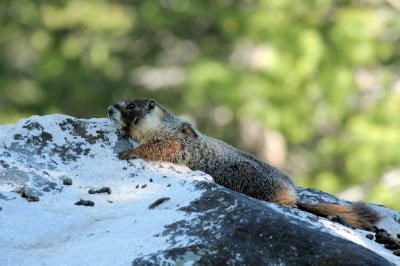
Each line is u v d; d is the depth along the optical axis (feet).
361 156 173.37
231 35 185.06
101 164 61.87
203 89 178.09
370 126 175.11
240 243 48.34
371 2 196.34
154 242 49.08
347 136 182.70
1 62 206.08
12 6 204.95
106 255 48.55
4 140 61.82
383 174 173.78
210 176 62.69
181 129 67.31
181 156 66.44
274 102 176.35
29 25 203.82
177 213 51.52
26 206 53.83
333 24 186.50
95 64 196.65
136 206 54.70
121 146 64.95
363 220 63.00
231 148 69.87
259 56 185.57
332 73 179.22
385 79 183.42
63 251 49.78
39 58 201.26
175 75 195.83
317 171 183.42
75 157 62.13
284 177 68.95
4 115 187.42
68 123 65.05
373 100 183.83
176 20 195.00
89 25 200.64
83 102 194.39
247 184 67.62
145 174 61.21
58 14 201.46
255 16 183.21
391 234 60.18
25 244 50.37
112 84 196.03
